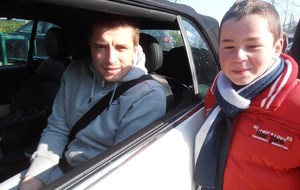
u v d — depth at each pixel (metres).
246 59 1.27
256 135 1.34
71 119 1.68
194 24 1.95
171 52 2.15
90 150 1.55
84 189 0.97
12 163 1.94
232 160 1.43
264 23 1.25
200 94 1.89
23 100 2.60
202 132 1.49
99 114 1.58
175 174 1.35
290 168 1.34
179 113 1.59
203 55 2.04
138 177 1.13
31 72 3.00
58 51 2.19
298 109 1.24
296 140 1.26
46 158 1.58
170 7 1.62
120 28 1.50
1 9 1.72
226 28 1.30
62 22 2.07
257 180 1.38
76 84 1.70
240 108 1.35
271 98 1.29
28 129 2.18
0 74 2.77
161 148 1.30
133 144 1.22
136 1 1.32
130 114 1.51
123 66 1.54
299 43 2.34
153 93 1.54
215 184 1.53
